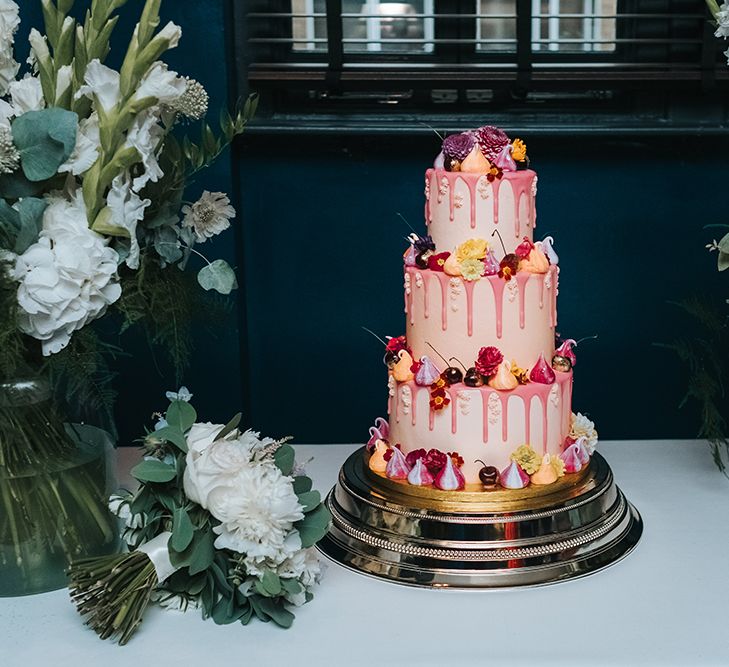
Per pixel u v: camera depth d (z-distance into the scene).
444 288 1.46
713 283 2.23
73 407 1.38
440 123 2.16
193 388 2.23
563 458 1.53
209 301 1.58
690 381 1.85
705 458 1.89
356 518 1.52
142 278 1.39
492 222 1.46
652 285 2.24
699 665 1.22
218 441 1.34
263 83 2.12
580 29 2.19
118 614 1.29
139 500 1.36
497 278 1.44
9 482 1.36
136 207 1.36
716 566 1.46
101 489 1.42
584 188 2.20
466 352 1.47
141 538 1.38
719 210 2.20
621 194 2.20
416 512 1.45
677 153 2.17
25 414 1.35
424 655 1.25
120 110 1.33
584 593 1.39
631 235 2.22
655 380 2.28
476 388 1.45
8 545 1.39
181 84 1.38
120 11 2.04
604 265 2.23
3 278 1.27
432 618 1.34
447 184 1.46
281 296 2.27
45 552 1.40
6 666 1.25
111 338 1.88
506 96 2.18
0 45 1.33
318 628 1.33
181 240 1.62
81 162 1.32
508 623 1.32
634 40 2.09
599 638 1.28
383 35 2.20
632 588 1.40
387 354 1.57
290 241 2.24
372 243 2.24
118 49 2.06
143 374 2.22
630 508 1.63
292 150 2.20
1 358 1.28
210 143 1.51
